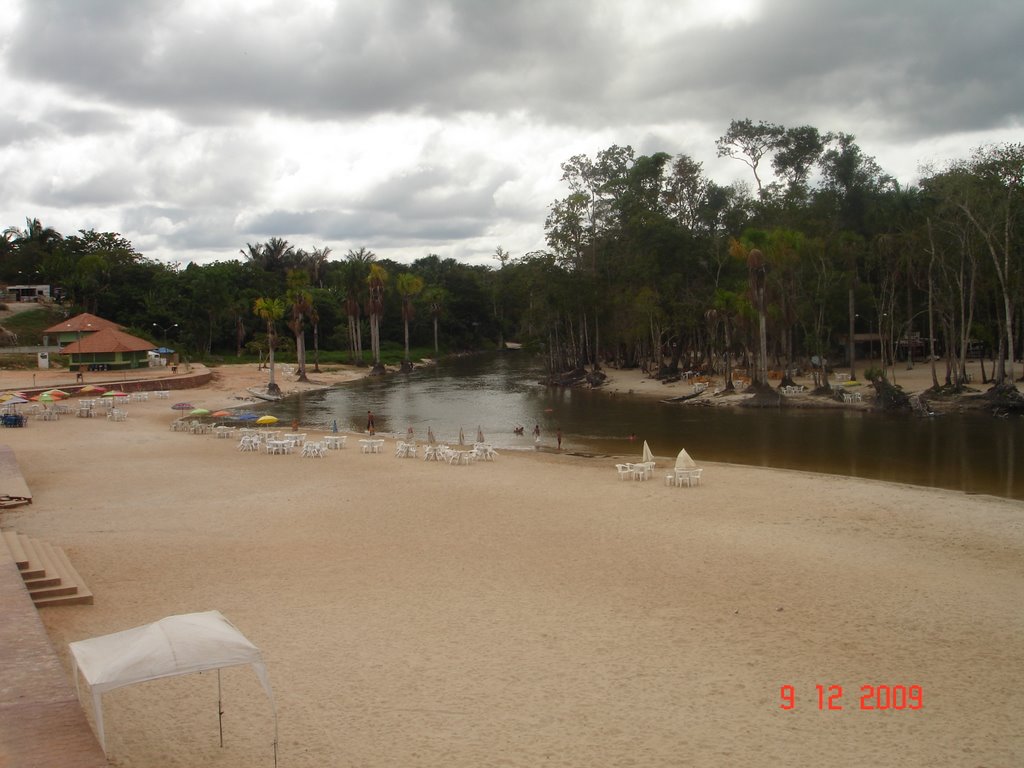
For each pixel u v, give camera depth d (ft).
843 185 330.34
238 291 464.65
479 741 39.93
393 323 540.93
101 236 470.39
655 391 272.31
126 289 405.80
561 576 68.33
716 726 41.73
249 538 82.12
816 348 251.19
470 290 613.52
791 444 155.33
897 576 67.26
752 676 47.98
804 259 254.06
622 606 60.54
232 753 38.50
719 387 256.32
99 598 62.34
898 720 42.34
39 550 70.18
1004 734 40.78
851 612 58.75
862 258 286.66
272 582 67.00
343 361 433.89
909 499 98.48
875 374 225.56
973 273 213.87
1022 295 219.61
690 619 57.62
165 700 44.42
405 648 52.37
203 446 152.05
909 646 52.44
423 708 43.68
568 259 339.57
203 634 37.24
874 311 310.04
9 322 361.92
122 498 102.63
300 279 444.96
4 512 93.45
